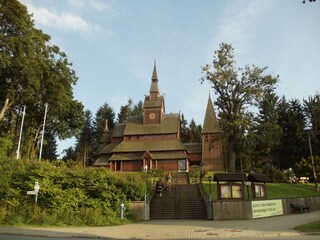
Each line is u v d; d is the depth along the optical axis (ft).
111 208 78.79
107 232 55.11
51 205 74.08
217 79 143.64
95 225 67.15
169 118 222.07
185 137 317.22
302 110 238.27
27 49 129.49
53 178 81.05
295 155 208.23
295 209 91.91
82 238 48.08
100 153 213.25
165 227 63.26
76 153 316.81
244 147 144.25
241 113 140.77
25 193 77.10
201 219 82.99
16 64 126.82
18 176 81.15
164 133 210.18
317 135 209.46
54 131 183.32
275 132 142.31
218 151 199.52
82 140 314.35
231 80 144.56
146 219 82.64
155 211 90.94
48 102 157.07
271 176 148.46
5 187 77.56
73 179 81.87
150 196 96.07
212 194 100.83
